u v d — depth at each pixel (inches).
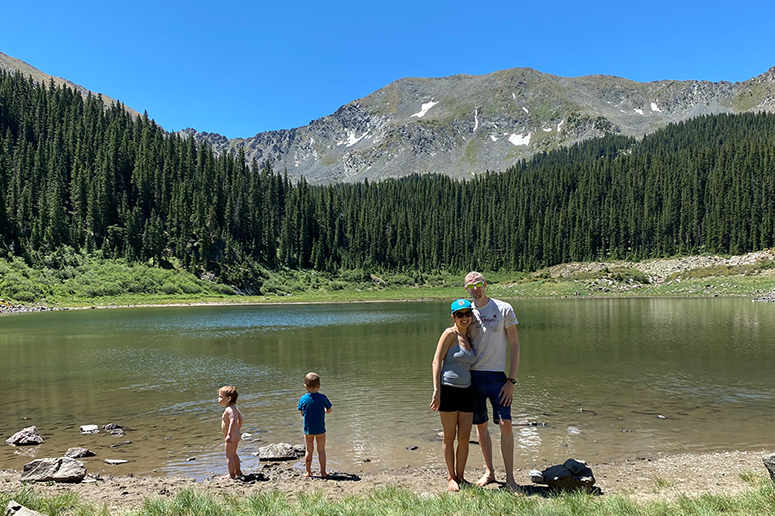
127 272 4864.7
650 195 7844.5
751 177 7111.2
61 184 5895.7
